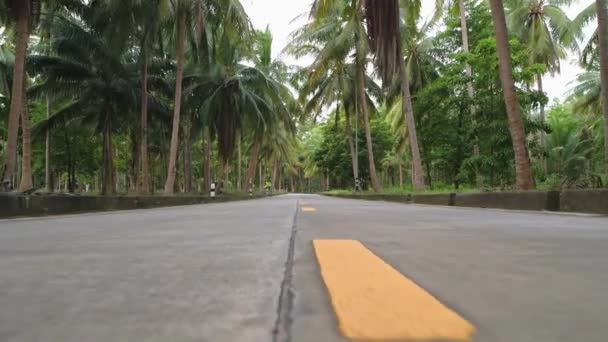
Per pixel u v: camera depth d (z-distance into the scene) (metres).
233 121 30.50
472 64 18.14
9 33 21.97
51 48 23.78
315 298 1.65
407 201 18.27
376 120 50.78
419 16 22.53
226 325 1.29
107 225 6.19
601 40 10.62
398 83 28.22
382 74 17.86
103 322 1.34
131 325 1.30
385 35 17.75
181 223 6.34
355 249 3.07
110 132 27.22
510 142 17.36
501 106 17.56
